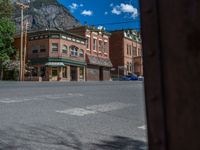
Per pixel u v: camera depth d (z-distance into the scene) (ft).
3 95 41.75
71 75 161.38
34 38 157.38
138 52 217.15
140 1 3.39
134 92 48.65
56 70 154.30
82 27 172.35
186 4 2.92
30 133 19.71
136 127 22.34
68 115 26.89
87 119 25.21
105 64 184.85
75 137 18.95
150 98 3.21
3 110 28.53
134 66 208.13
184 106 2.90
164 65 3.10
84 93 46.19
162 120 3.08
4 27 157.89
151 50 3.23
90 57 173.58
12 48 166.20
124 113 28.45
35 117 25.41
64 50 156.25
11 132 19.85
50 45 152.35
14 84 73.77
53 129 21.11
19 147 16.43
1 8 169.68
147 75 3.26
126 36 204.33
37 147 16.52
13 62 158.51
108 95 43.62
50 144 17.20
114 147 16.76
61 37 154.30
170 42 3.05
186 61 2.91
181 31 2.95
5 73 160.76
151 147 3.18
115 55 203.21
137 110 30.27
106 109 30.66
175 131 2.96
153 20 3.22
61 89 53.31
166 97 3.07
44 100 36.50
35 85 68.33
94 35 179.22
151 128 3.18
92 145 17.19
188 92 2.88
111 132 20.56
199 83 2.81
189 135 2.86
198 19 2.84
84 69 169.37
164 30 3.11
